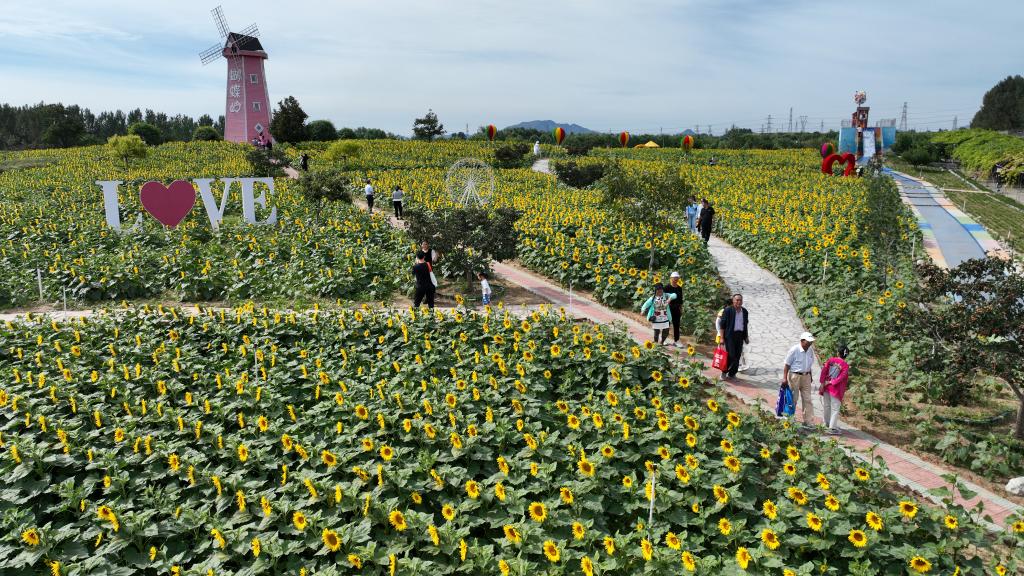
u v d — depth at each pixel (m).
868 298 15.19
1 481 7.84
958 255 24.05
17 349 11.48
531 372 10.31
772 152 75.69
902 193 46.03
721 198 34.78
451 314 12.80
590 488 7.21
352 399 9.51
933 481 8.63
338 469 7.87
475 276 18.84
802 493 6.67
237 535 6.77
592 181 42.91
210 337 12.63
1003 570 5.90
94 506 7.45
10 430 9.03
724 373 11.97
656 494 7.16
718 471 7.52
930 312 10.19
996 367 8.98
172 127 122.31
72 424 8.86
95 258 18.25
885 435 10.02
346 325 12.56
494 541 6.79
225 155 55.47
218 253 19.69
